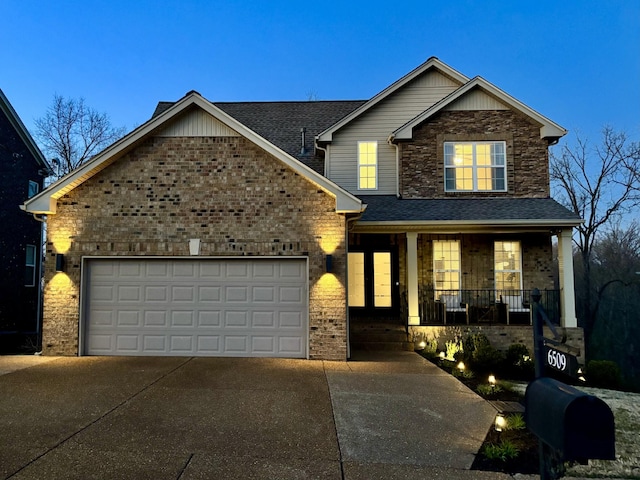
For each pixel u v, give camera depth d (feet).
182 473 12.86
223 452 14.39
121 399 19.72
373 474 13.16
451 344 34.09
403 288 41.55
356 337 35.42
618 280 77.25
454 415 18.60
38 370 25.23
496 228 37.35
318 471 13.25
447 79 43.93
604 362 31.19
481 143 41.11
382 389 22.30
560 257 37.73
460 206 38.96
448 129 41.22
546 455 9.95
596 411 8.21
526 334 36.42
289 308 29.76
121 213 30.09
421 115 40.65
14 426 16.33
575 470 14.39
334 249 29.55
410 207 38.96
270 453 14.42
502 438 16.07
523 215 36.78
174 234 29.94
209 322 29.84
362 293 42.55
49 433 15.69
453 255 40.83
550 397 8.99
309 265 29.55
